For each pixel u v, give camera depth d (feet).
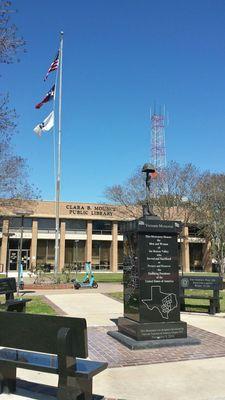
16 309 37.50
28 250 175.63
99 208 185.26
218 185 116.78
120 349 27.89
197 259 197.77
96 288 75.66
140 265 29.89
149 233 30.60
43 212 176.55
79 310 45.39
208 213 122.93
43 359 17.98
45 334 17.42
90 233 184.75
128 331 30.40
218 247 128.67
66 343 16.39
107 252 190.08
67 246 184.85
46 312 43.21
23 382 20.21
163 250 30.63
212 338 31.53
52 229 179.93
